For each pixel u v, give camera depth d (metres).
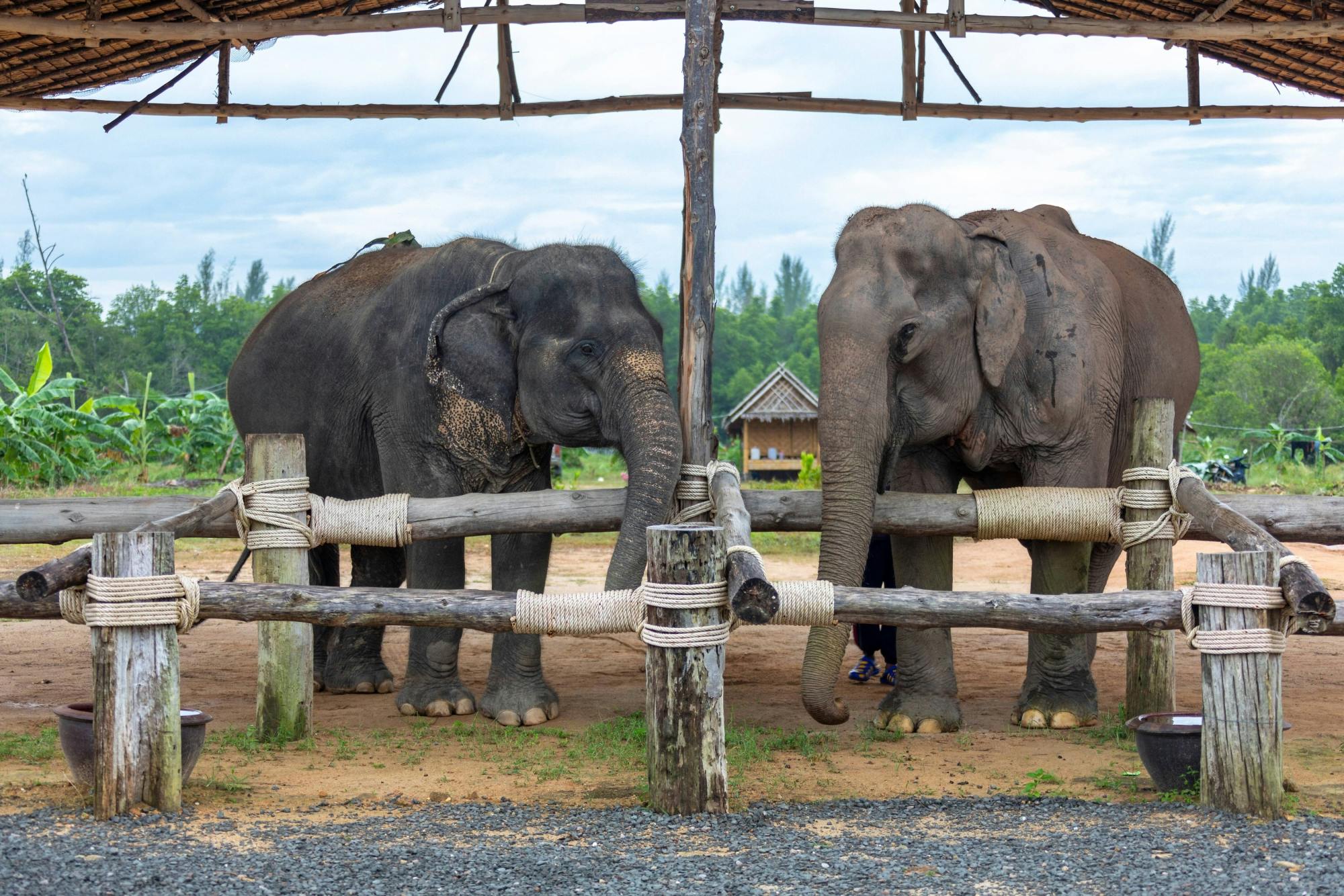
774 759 5.62
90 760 4.70
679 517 6.10
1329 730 6.16
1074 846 3.97
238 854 3.89
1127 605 4.64
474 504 6.00
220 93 9.91
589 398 6.38
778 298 127.69
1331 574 13.38
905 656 6.41
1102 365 6.57
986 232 6.46
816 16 7.52
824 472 5.92
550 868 3.74
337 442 7.57
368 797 4.77
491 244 7.11
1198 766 4.76
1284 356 56.06
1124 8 9.80
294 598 4.70
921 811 4.52
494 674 6.62
